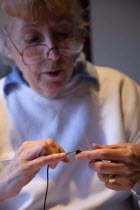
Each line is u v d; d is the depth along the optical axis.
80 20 0.59
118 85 0.63
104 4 1.00
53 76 0.54
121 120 0.59
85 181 0.57
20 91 0.62
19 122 0.59
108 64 1.05
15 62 0.58
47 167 0.53
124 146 0.50
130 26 1.02
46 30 0.51
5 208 0.55
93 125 0.60
